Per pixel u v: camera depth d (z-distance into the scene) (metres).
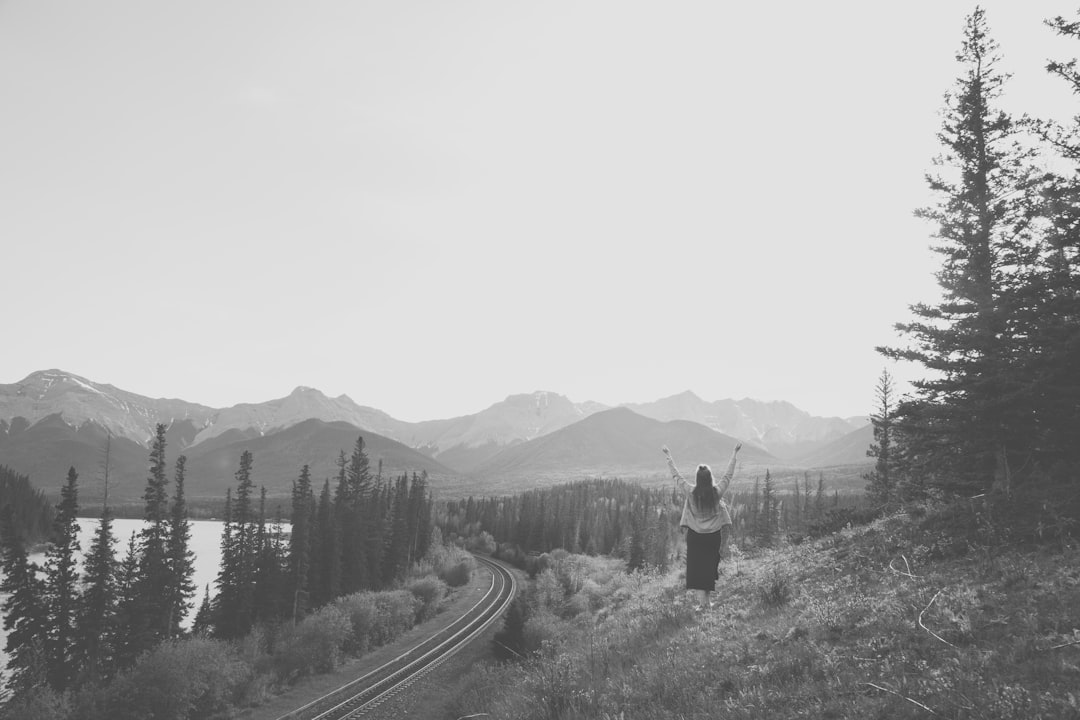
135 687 37.03
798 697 6.12
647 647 9.66
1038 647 6.11
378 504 111.06
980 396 14.95
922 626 7.33
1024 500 11.88
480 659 41.00
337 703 35.16
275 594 71.88
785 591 11.52
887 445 29.38
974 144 17.38
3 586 54.19
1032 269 15.74
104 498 59.12
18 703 39.12
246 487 76.12
